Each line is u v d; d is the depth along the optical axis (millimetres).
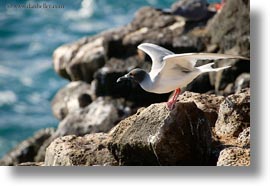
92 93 16766
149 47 9953
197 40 16594
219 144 10047
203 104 10961
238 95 10633
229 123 10484
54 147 10375
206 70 8984
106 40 17031
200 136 9500
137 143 9586
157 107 9672
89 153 10125
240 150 9602
